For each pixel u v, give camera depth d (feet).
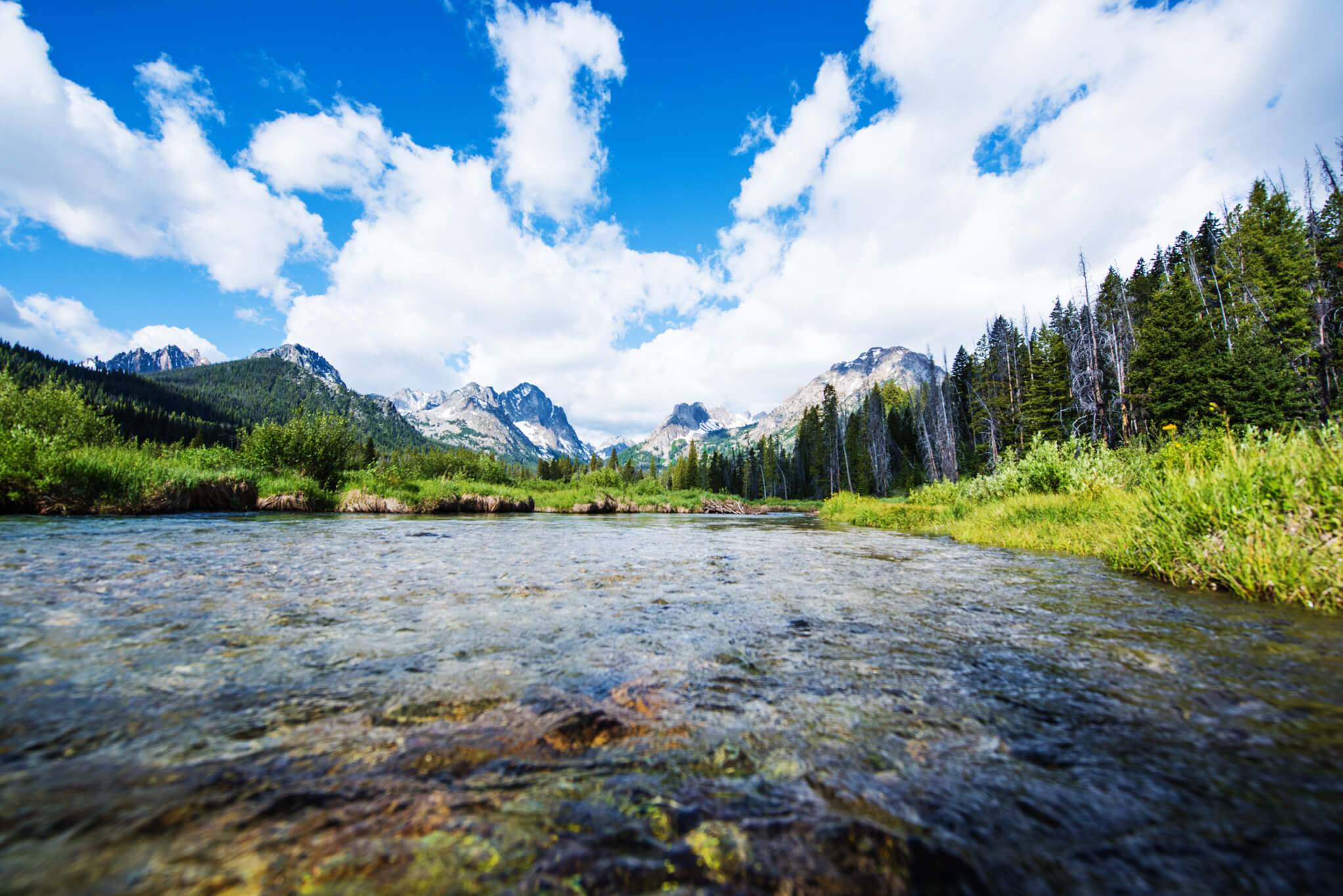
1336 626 13.51
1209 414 98.32
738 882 4.82
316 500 69.72
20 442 42.16
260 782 6.10
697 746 7.36
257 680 9.34
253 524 40.91
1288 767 6.78
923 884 4.81
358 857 4.95
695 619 14.83
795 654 11.70
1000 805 6.02
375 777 6.34
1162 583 20.13
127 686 8.74
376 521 53.57
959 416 233.76
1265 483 19.27
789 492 329.11
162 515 46.80
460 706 8.51
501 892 4.58
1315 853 5.14
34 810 5.34
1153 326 129.18
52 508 42.65
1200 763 6.93
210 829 5.23
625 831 5.49
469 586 19.02
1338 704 8.74
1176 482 22.48
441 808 5.78
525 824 5.56
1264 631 13.20
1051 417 156.04
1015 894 4.71
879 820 5.74
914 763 6.97
